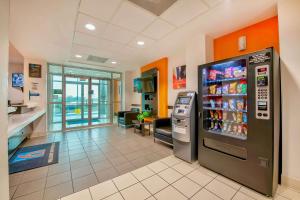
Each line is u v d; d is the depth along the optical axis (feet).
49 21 7.89
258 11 7.23
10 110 9.46
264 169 5.74
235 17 7.76
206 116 8.44
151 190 6.16
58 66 17.57
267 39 7.84
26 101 14.26
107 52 13.35
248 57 6.24
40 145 12.07
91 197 5.72
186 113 8.71
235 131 7.28
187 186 6.43
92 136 14.94
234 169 6.69
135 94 21.54
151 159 9.29
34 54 13.46
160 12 7.35
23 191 6.08
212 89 8.38
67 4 6.56
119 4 6.72
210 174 7.41
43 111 14.43
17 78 15.98
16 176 7.26
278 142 6.27
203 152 8.11
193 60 10.28
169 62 14.80
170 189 6.22
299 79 5.91
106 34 9.72
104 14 7.47
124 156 9.78
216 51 10.23
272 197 5.63
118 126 20.33
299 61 5.89
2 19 3.51
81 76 19.57
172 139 10.60
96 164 8.59
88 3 6.57
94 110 21.18
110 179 6.99
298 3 5.88
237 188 6.26
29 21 7.80
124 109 22.29
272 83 5.58
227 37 9.66
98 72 21.25
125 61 16.63
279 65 6.38
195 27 8.84
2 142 3.50
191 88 10.42
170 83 14.65
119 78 23.18
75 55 14.08
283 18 6.23
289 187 6.15
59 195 5.84
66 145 12.08
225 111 7.84
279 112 6.37
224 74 7.85
